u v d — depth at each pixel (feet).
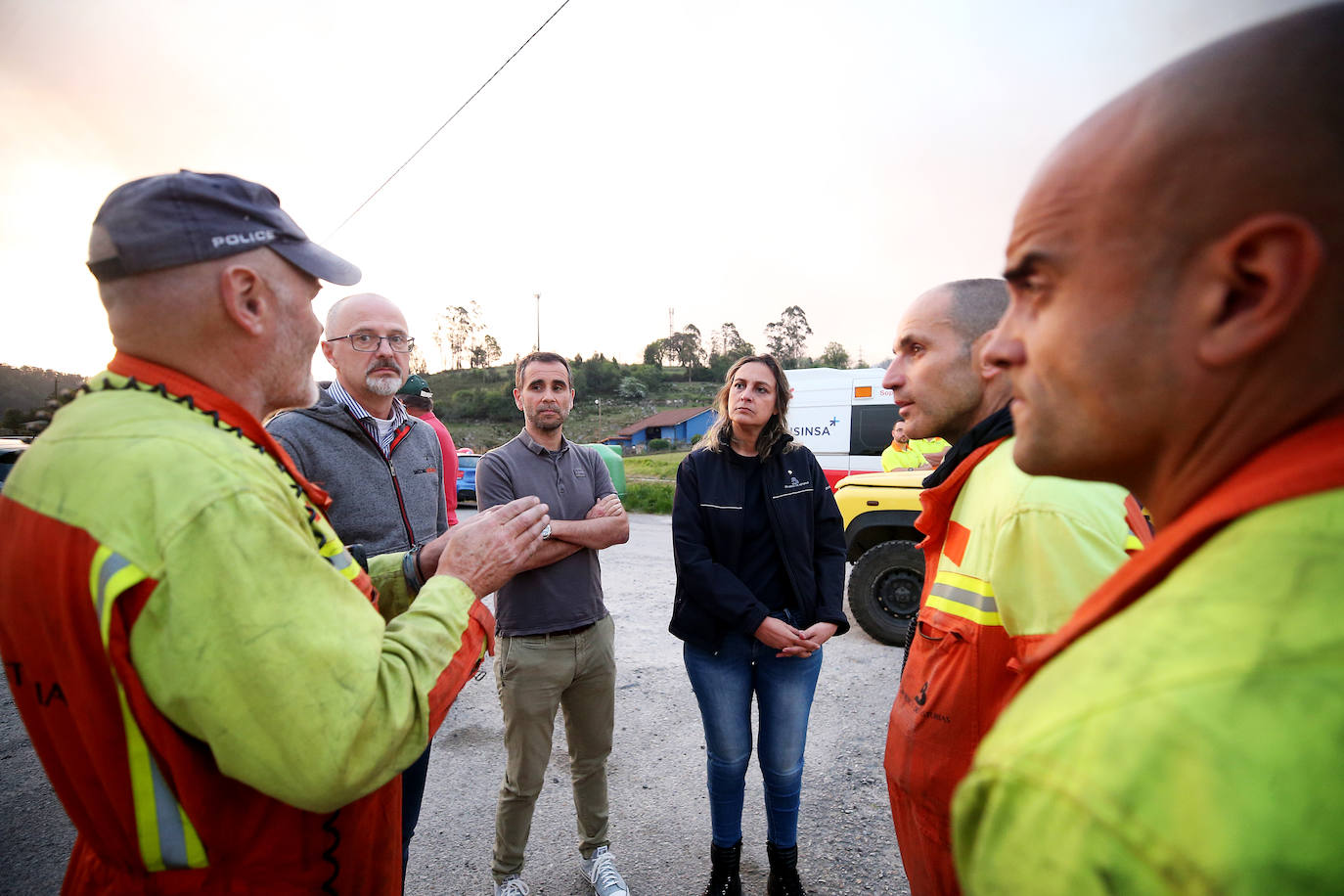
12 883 7.78
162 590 2.52
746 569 7.29
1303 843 0.83
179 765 2.68
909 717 3.97
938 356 4.26
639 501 46.01
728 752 7.07
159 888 2.84
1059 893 1.03
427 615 3.37
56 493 2.68
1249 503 1.19
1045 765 1.12
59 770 2.83
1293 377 1.21
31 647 2.72
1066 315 1.44
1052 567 3.09
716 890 7.11
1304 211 1.13
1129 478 1.57
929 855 3.81
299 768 2.59
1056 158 1.47
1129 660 1.13
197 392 3.10
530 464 8.05
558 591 7.30
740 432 7.39
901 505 15.64
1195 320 1.27
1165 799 0.94
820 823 8.69
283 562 2.70
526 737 7.17
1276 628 0.99
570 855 8.24
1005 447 3.71
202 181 3.19
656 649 15.35
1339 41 1.15
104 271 3.06
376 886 3.46
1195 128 1.22
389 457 7.47
